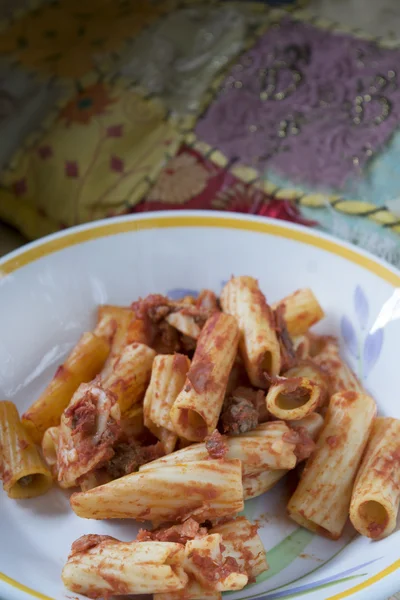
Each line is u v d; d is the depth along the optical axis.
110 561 0.29
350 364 0.37
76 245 0.39
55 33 0.56
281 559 0.32
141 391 0.34
